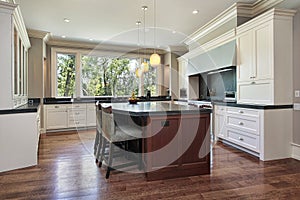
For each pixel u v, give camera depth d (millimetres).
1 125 2707
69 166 2914
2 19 2732
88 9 3797
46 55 5879
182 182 2393
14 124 2803
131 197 2049
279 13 3070
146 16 4160
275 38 3094
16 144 2816
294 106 3223
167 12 3961
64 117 5684
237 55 3842
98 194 2111
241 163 2990
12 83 2822
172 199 2006
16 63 3324
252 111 3312
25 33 4023
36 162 2965
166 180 2453
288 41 3160
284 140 3205
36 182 2391
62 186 2291
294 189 2186
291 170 2711
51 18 4242
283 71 3150
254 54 3436
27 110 2904
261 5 3645
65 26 4750
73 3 3545
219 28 4441
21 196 2070
